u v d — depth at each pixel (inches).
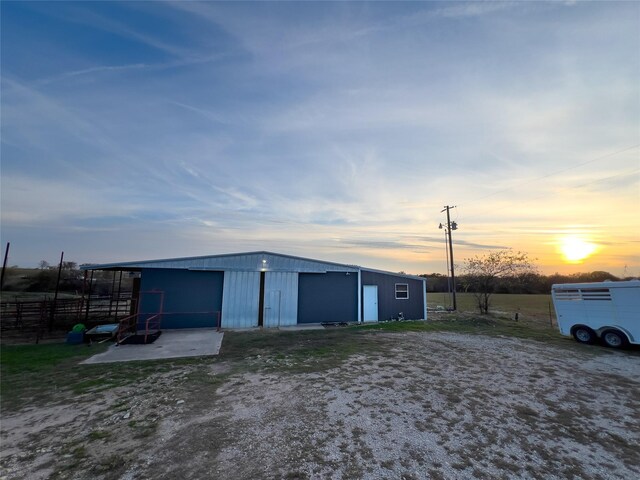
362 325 565.6
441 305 984.9
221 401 206.1
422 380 247.9
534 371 274.7
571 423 172.9
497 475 123.4
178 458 136.8
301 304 581.6
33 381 250.8
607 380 250.7
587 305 404.5
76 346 385.7
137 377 260.4
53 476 124.1
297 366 291.1
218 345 389.7
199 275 525.7
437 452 141.3
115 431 163.9
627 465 131.6
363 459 135.5
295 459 135.6
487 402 202.8
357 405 197.8
